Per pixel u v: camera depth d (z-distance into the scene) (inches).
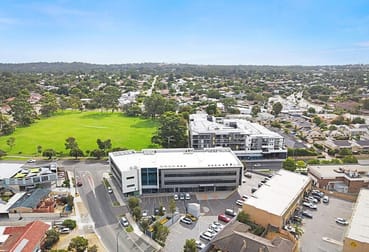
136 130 6870.1
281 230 2812.5
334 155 5196.9
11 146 5521.7
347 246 2453.2
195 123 5733.3
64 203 3408.0
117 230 2871.6
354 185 3718.0
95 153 4990.2
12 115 7647.6
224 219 3038.9
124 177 3511.3
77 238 2481.5
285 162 4370.1
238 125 5664.4
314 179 4015.8
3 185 3654.0
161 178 3644.2
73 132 6658.5
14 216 3090.6
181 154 4148.6
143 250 2564.0
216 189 3779.5
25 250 2327.8
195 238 2751.0
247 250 2357.3
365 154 5246.1
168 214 3159.5
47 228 2687.0
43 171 3909.9
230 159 3956.7
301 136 6171.3
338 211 3299.7
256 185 3966.5
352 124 6953.7
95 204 3390.7
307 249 2615.7
